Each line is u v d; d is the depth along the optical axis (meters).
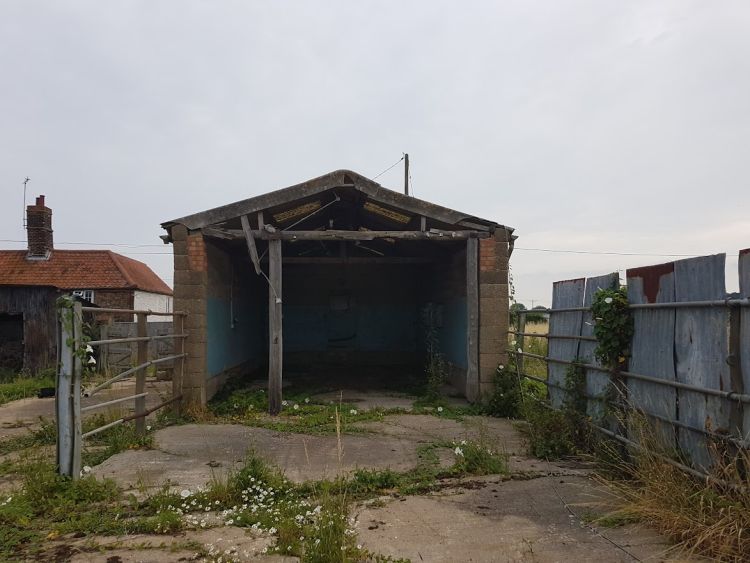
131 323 15.76
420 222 9.03
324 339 14.39
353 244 12.56
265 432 6.78
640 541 3.47
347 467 5.22
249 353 12.39
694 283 4.24
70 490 4.38
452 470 4.98
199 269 8.14
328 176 8.33
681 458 4.27
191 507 4.16
